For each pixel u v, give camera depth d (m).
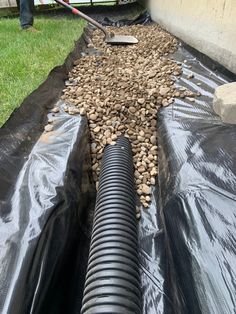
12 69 2.71
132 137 2.06
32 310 0.90
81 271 1.34
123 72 2.84
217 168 1.33
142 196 1.68
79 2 6.91
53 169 1.49
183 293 0.95
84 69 2.95
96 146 2.05
